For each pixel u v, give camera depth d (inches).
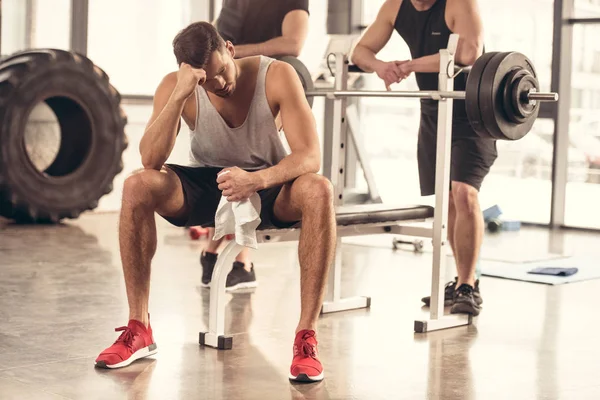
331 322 139.8
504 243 244.2
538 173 286.5
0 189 244.1
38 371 107.0
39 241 221.5
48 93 251.6
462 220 144.8
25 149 247.8
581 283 180.4
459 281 144.9
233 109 117.4
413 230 143.0
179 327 132.9
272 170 110.3
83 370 108.0
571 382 107.7
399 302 157.5
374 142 310.3
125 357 110.2
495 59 127.3
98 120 262.5
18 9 280.5
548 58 279.9
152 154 112.4
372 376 108.7
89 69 260.5
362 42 155.5
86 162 260.2
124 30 301.3
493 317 145.9
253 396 99.1
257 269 189.0
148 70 308.5
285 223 116.4
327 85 232.4
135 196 111.1
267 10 174.6
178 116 112.2
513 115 128.3
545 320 143.9
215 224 114.9
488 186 296.2
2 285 162.2
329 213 108.1
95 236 234.2
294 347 108.1
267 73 116.4
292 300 156.6
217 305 121.6
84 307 145.6
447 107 134.2
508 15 285.3
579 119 280.5
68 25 289.9
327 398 99.2
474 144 146.4
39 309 143.0
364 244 231.6
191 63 110.7
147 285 114.3
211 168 121.4
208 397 98.3
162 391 100.1
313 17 302.5
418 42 152.4
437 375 109.7
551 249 233.8
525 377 109.5
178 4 312.2
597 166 278.2
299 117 113.7
